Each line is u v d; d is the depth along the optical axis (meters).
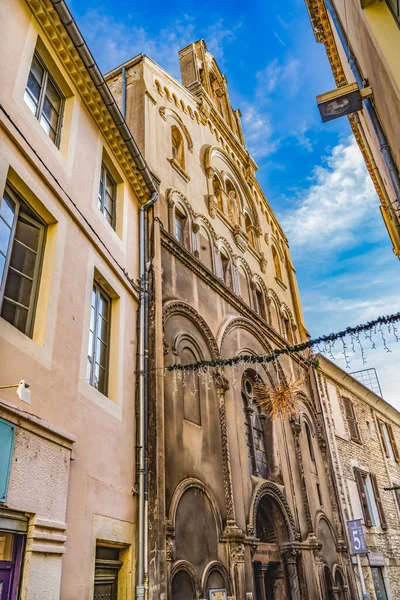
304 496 14.94
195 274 13.15
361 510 19.28
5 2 7.08
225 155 18.95
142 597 7.41
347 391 23.41
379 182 11.20
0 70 6.57
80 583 6.05
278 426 15.36
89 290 7.91
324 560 14.91
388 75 5.37
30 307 6.48
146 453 8.70
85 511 6.51
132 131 13.46
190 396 11.01
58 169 7.72
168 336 10.80
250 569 10.56
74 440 6.39
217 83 22.38
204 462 10.50
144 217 11.45
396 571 19.94
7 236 6.29
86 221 8.16
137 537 7.88
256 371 14.99
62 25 8.23
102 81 9.15
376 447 23.83
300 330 21.00
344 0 7.39
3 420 5.07
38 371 6.02
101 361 8.48
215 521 10.13
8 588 4.89
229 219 17.28
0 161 6.03
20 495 5.12
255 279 17.97
